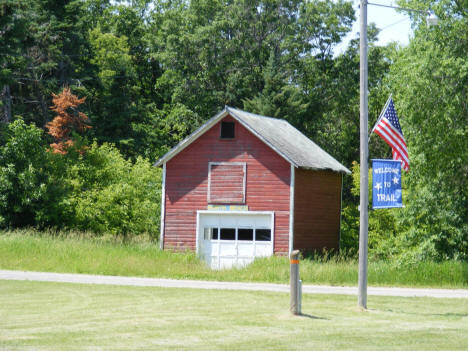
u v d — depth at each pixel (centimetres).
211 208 3341
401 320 1358
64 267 2594
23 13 4500
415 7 2880
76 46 5500
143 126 6028
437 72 2620
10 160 3931
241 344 967
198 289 1950
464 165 2756
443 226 2753
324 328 1166
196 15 6044
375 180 1678
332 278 2419
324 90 5878
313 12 5781
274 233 3238
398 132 1809
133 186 4309
